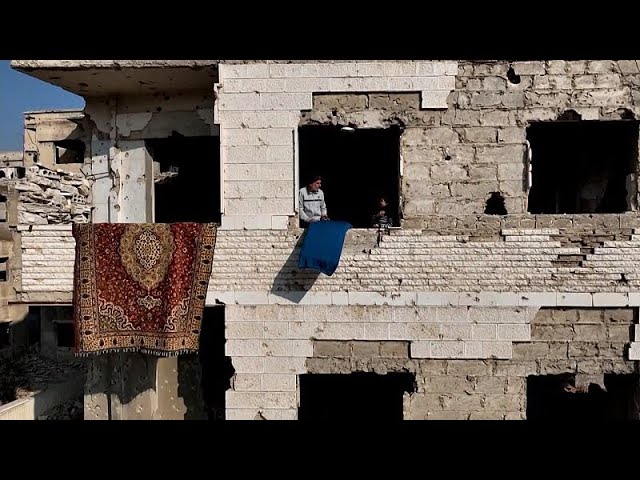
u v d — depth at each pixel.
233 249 6.86
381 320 6.78
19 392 11.01
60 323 13.84
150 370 8.34
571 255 6.63
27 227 7.32
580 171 8.84
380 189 11.72
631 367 6.64
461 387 6.75
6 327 13.38
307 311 6.84
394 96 6.79
